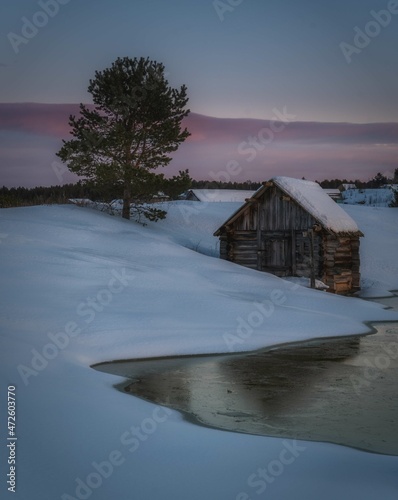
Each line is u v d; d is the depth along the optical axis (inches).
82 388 478.6
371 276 1475.1
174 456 336.8
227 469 319.3
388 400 483.2
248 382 539.5
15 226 1132.5
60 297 792.3
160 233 1438.2
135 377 548.7
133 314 757.9
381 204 2704.2
